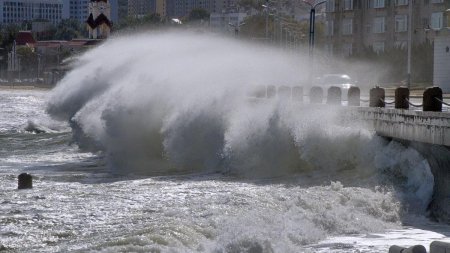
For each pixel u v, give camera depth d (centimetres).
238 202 3944
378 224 3662
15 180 5553
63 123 12544
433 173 4197
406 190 4303
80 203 4197
